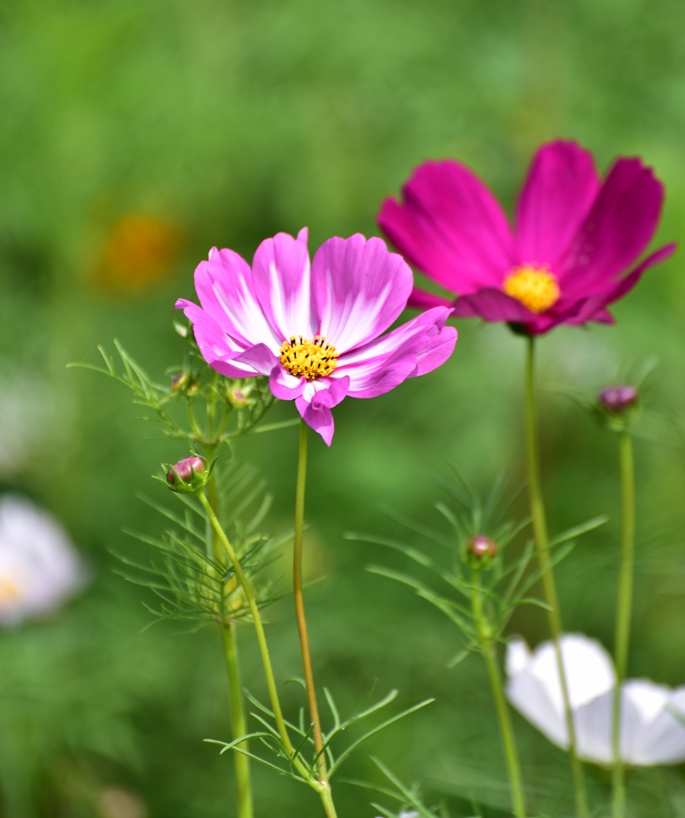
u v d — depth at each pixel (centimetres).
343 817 109
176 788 114
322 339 74
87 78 133
